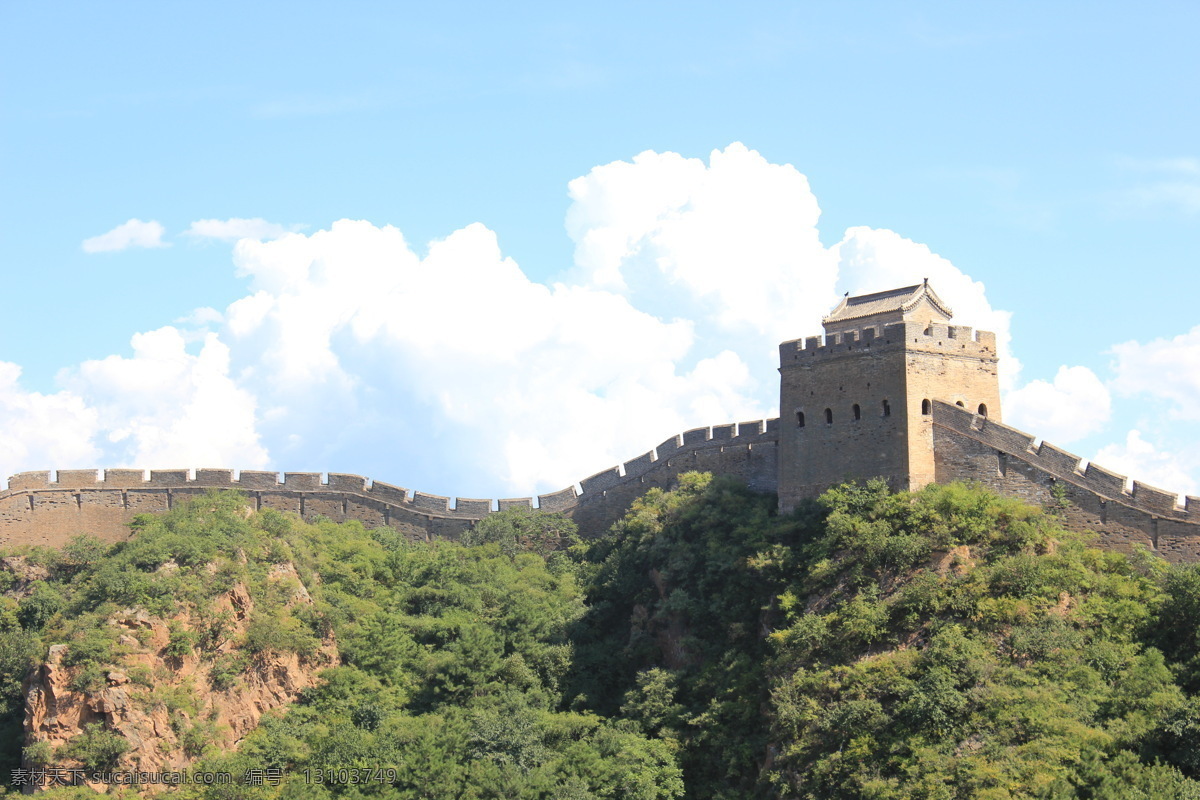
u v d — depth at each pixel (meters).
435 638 101.56
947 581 83.62
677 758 87.88
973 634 80.56
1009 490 90.81
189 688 91.25
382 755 88.00
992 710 75.88
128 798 85.19
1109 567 84.62
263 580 100.62
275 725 92.00
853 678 81.06
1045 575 82.12
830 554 89.69
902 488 92.62
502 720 89.94
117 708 87.88
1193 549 84.50
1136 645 78.88
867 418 94.69
